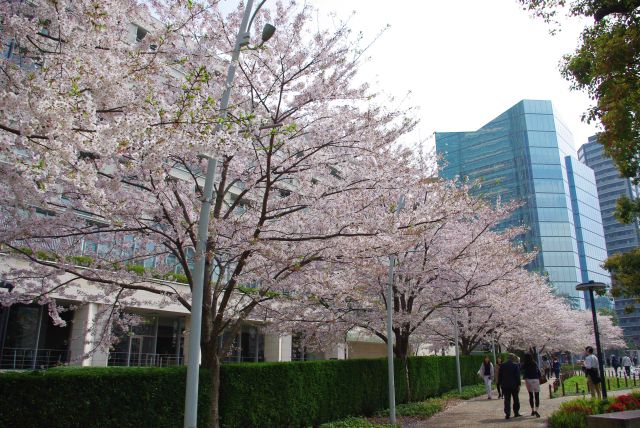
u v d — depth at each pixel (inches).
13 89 198.7
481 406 617.9
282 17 341.1
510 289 639.1
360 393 517.0
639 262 532.7
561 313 1293.1
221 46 334.3
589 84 353.1
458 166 2364.7
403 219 354.6
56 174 180.7
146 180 307.0
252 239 303.1
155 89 254.1
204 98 253.9
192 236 315.9
